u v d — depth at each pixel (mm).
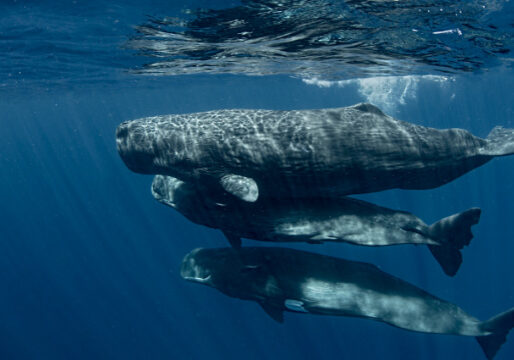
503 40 13789
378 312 7062
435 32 11969
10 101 33719
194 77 25938
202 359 24453
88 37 12602
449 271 7355
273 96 47344
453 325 7094
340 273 7660
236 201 7590
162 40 12859
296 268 7871
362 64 18844
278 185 7285
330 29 11203
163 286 35156
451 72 23094
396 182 7457
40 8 9336
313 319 23922
